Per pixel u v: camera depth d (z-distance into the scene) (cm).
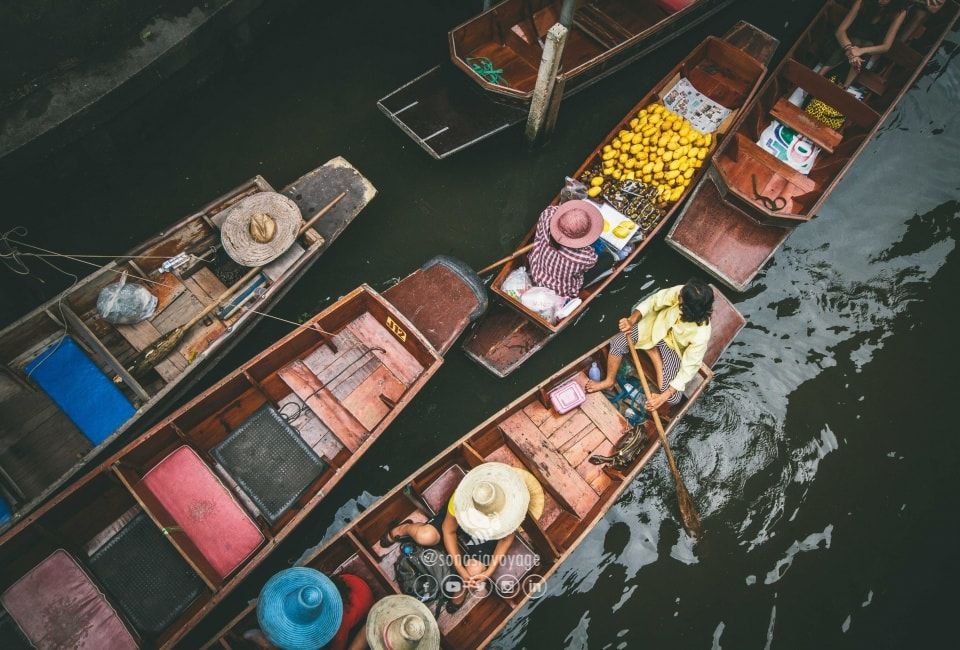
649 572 712
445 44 939
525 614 689
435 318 712
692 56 880
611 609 698
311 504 612
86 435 633
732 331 752
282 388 685
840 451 773
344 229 770
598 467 681
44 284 755
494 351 744
